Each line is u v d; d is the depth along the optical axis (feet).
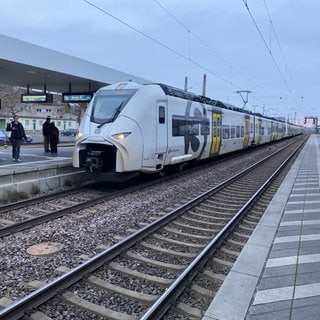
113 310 14.49
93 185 43.04
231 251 21.47
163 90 45.55
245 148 102.58
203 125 58.80
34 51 46.60
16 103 227.40
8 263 18.79
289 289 15.28
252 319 12.93
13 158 46.06
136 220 27.71
